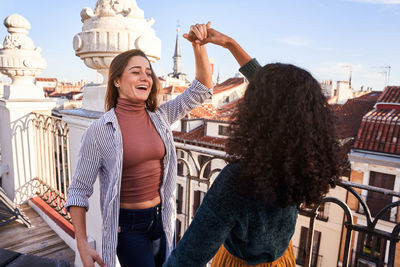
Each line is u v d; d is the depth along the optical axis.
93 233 2.13
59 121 2.74
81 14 2.04
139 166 1.30
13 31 3.27
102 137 1.23
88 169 1.23
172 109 1.53
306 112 0.63
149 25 2.07
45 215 3.08
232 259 0.88
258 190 0.63
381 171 9.59
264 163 0.63
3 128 3.50
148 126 1.37
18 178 3.41
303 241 11.62
